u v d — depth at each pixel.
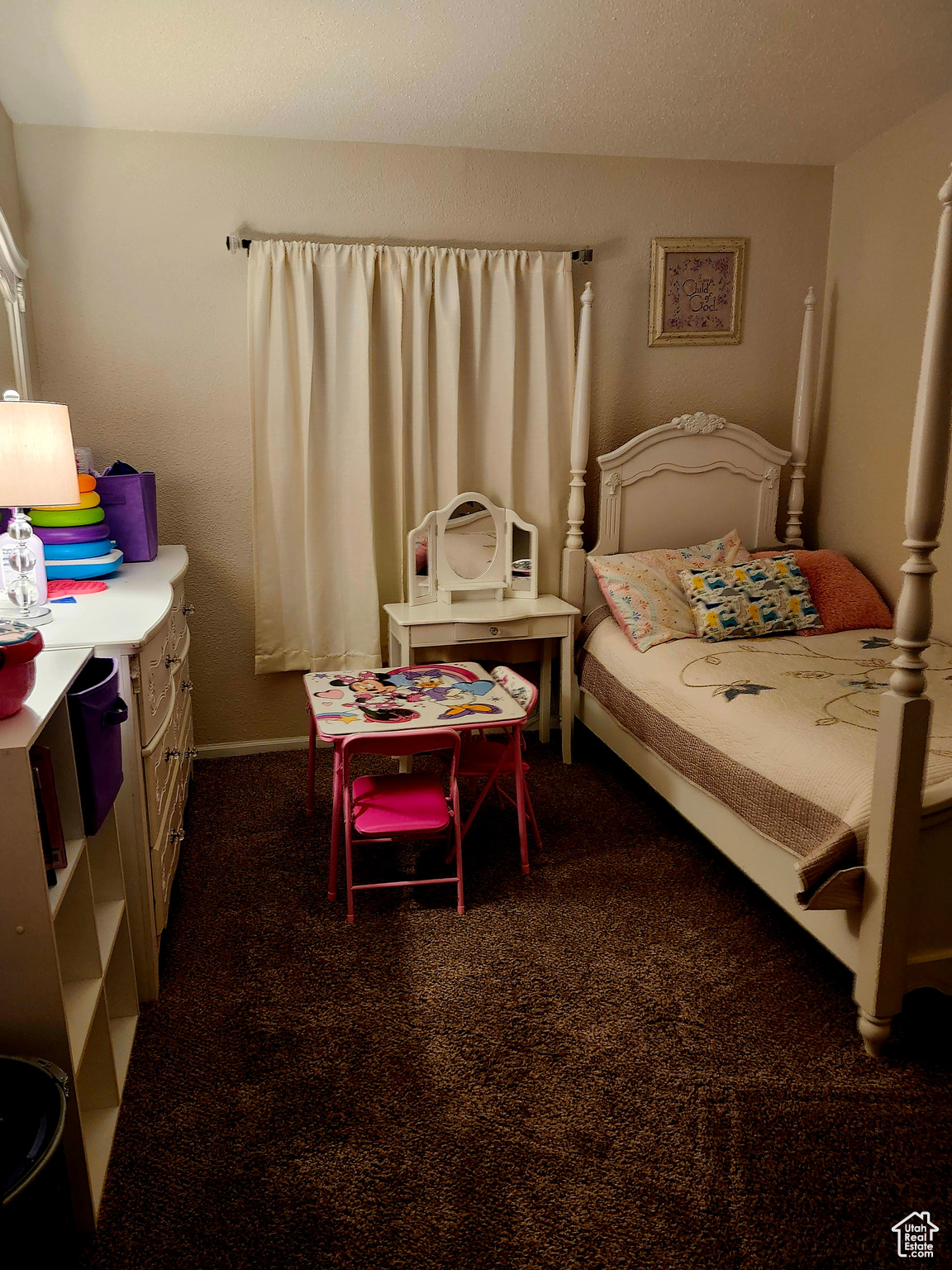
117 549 3.10
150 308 3.55
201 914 2.69
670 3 2.62
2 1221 1.21
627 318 4.03
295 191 3.60
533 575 3.93
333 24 2.69
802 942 2.55
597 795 3.60
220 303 3.60
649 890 2.84
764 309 4.16
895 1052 2.10
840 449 4.12
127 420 3.61
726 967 2.43
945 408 1.79
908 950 2.03
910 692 1.90
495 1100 1.93
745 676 3.04
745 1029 2.17
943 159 3.40
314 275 3.59
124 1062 1.99
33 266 3.42
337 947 2.52
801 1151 1.79
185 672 3.31
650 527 4.07
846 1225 1.62
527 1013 2.23
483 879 2.91
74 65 2.89
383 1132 1.84
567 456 4.03
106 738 1.83
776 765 2.45
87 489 2.91
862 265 3.92
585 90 3.20
